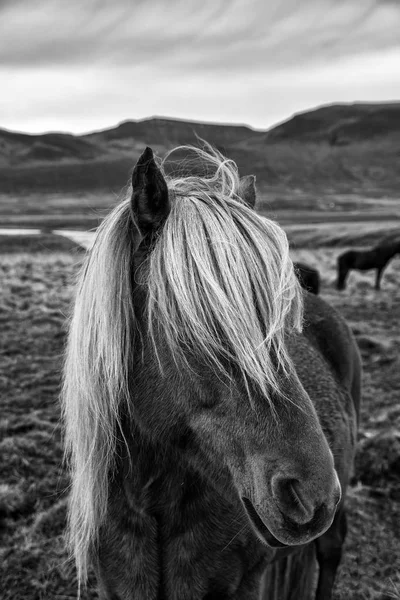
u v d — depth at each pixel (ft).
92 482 6.60
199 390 5.60
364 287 59.82
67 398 6.93
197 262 5.40
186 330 5.41
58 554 13.50
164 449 6.41
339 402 9.83
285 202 318.24
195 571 6.95
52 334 31.94
